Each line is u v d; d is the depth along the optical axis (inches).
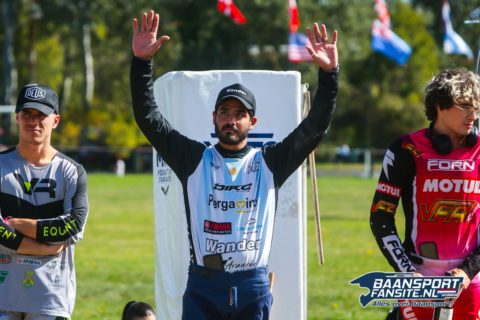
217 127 304.2
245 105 301.3
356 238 1159.0
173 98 385.4
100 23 3368.6
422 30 3932.1
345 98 3909.9
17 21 3479.3
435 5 4252.0
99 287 751.1
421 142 315.9
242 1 2997.0
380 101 3890.3
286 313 384.5
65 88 3912.4
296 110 384.5
